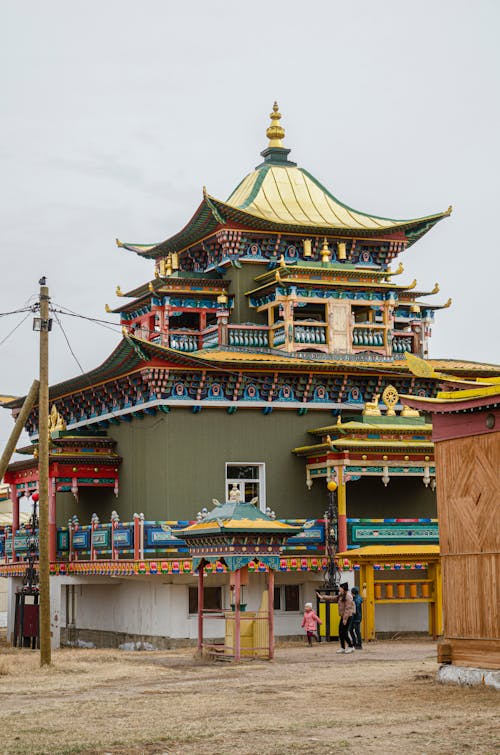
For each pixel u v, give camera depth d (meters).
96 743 21.98
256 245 53.47
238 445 48.34
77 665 37.22
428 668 33.16
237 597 36.97
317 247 54.41
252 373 48.12
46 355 38.38
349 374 49.66
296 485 49.00
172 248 57.50
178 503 47.09
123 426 51.62
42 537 37.75
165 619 45.78
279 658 38.12
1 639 59.50
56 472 51.12
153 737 22.48
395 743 21.22
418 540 48.38
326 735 22.22
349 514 49.66
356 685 29.55
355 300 51.62
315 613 46.38
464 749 20.52
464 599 28.72
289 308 50.31
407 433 47.88
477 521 28.39
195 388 47.66
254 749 21.09
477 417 28.64
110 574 47.28
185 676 33.19
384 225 55.56
